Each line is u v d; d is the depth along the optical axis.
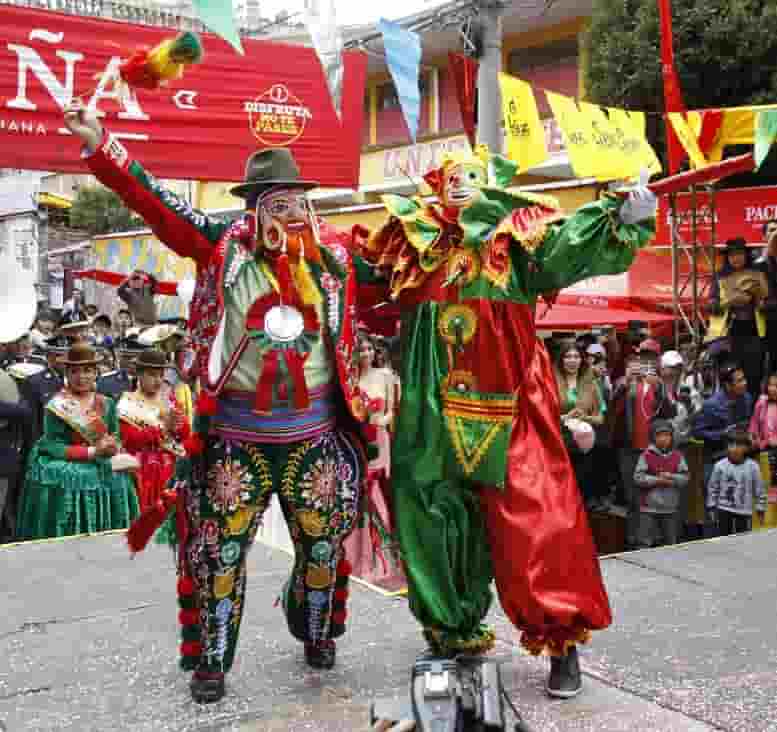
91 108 3.25
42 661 3.94
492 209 3.46
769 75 13.42
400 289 3.54
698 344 10.97
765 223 12.02
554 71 18.41
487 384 3.44
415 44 3.60
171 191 3.44
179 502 3.57
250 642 4.13
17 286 9.23
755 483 8.12
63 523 6.80
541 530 3.37
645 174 3.36
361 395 3.67
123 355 8.67
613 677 3.63
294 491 3.59
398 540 3.53
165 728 3.29
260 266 3.49
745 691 3.48
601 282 13.24
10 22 7.56
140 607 4.64
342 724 3.29
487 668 2.79
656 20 13.62
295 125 8.80
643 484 8.07
